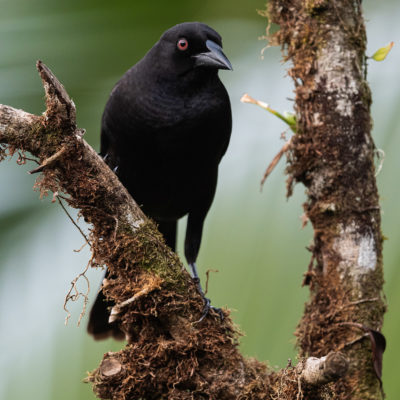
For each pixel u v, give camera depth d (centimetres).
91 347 730
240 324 632
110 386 603
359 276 625
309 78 645
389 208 670
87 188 587
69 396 700
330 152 636
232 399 614
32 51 743
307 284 643
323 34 639
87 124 831
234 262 645
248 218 664
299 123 653
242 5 810
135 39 782
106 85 795
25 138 568
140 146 815
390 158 677
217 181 888
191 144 814
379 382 619
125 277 621
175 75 794
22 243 760
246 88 769
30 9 733
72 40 750
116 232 604
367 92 647
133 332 624
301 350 634
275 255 647
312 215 645
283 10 669
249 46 812
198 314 624
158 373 609
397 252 655
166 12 791
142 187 856
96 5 742
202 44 782
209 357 617
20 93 759
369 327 619
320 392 581
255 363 629
